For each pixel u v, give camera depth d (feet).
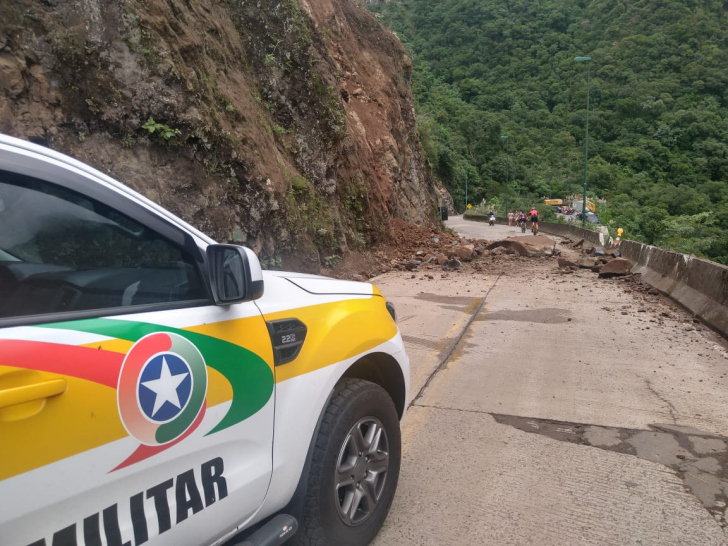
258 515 7.72
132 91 24.94
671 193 238.27
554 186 313.53
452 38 461.78
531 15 456.86
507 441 14.39
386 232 59.77
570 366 20.98
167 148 26.53
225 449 7.09
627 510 11.16
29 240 5.84
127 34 24.84
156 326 6.41
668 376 19.71
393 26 465.47
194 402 6.63
